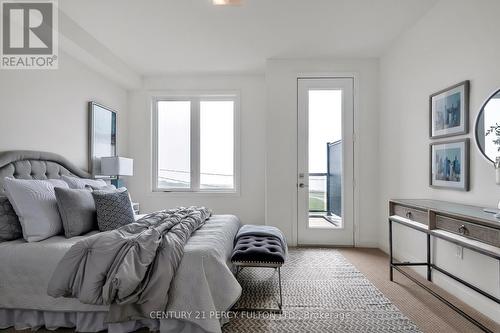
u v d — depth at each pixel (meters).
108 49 3.71
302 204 4.03
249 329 1.91
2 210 2.11
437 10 2.67
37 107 2.88
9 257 1.89
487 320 2.01
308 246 3.99
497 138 1.97
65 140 3.28
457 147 2.36
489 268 2.04
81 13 2.85
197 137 4.82
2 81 2.53
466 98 2.26
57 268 1.72
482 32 2.12
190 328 1.73
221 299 1.76
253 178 4.70
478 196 2.15
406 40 3.23
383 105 3.82
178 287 1.73
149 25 3.10
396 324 1.97
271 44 3.58
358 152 3.97
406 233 3.19
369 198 3.96
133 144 4.78
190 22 3.05
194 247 1.88
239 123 4.69
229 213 4.72
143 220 2.25
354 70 3.99
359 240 3.97
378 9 2.80
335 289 2.54
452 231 1.87
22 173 2.55
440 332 1.87
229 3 2.70
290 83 4.02
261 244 2.32
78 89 3.52
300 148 4.04
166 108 4.86
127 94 4.78
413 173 3.07
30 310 1.89
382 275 2.88
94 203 2.49
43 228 2.11
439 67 2.64
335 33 3.30
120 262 1.65
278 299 2.34
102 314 1.85
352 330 1.90
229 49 3.72
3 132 2.53
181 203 4.75
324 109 4.04
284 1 2.67
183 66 4.32
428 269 2.71
